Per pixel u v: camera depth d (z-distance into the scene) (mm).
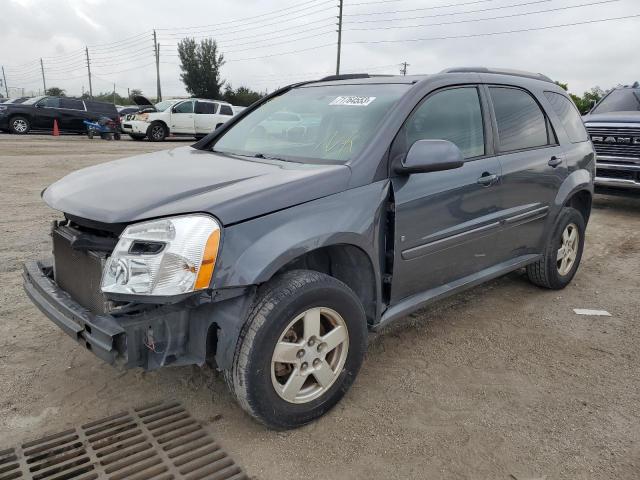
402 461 2641
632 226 7828
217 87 55156
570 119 4941
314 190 2816
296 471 2551
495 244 4039
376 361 3625
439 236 3475
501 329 4184
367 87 3740
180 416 2949
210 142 4148
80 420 2885
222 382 3303
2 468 2494
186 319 2584
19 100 23703
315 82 4289
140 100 29391
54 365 3408
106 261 2520
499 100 4105
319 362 2865
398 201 3148
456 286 3756
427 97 3506
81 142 18938
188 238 2414
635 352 3854
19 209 7508
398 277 3281
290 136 3662
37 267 3250
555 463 2650
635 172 7961
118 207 2584
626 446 2791
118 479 2449
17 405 2984
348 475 2535
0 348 3578
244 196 2605
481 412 3064
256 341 2566
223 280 2465
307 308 2730
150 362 2508
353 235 2908
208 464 2576
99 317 2516
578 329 4230
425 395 3223
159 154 3830
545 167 4379
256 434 2814
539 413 3068
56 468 2502
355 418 2975
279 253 2570
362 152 3098
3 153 13867
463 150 3705
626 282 5383
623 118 8188
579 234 5051
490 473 2574
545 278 4840
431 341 3943
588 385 3387
